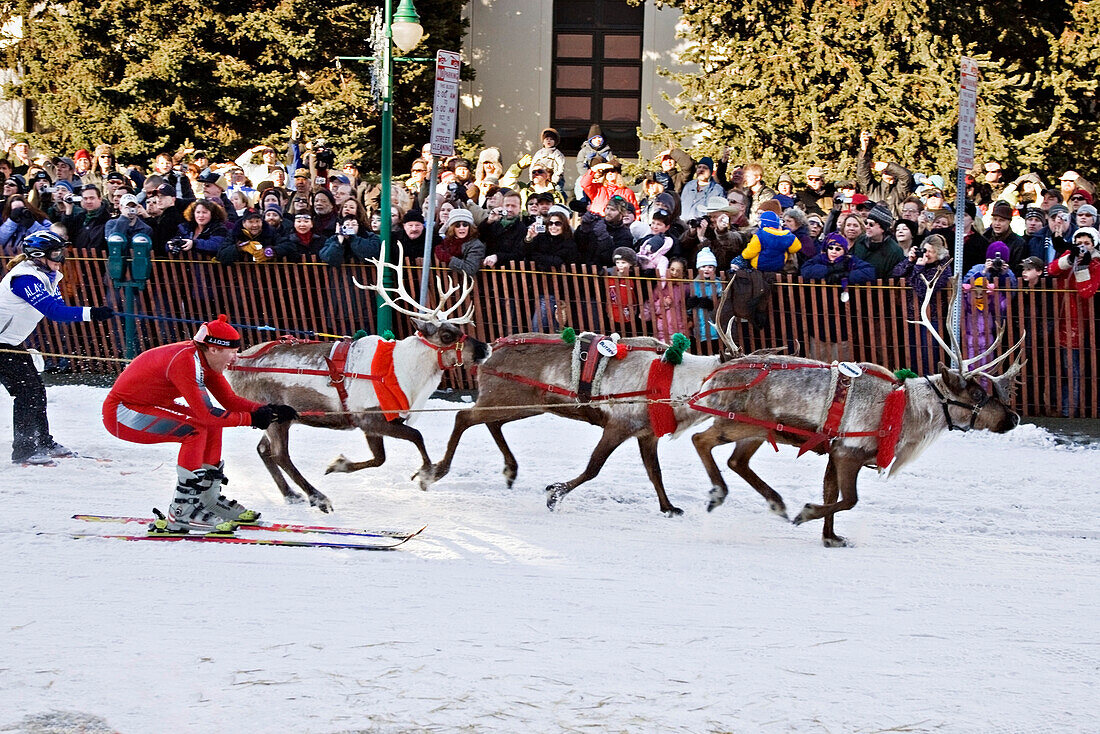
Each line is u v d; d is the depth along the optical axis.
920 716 5.80
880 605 7.50
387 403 9.62
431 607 7.19
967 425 9.20
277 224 15.10
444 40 22.41
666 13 23.97
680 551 8.68
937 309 13.45
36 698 5.79
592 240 14.32
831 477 9.62
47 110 21.77
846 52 19.45
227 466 11.04
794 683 6.16
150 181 15.41
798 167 19.20
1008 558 8.66
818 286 13.68
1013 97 18.42
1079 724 5.75
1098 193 18.59
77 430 12.32
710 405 9.31
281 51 21.33
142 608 7.07
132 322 15.31
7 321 10.70
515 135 24.72
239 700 5.79
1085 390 13.67
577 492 10.37
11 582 7.52
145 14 21.12
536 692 5.95
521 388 10.02
